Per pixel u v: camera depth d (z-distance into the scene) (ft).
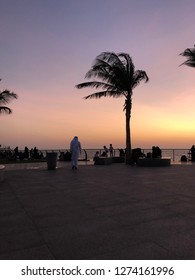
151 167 71.15
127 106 85.61
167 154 102.78
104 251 16.70
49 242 18.33
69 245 17.72
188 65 84.43
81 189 38.22
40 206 28.66
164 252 16.39
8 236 19.66
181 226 21.26
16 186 41.50
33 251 16.90
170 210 26.17
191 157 96.73
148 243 17.80
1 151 135.03
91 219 23.61
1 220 23.79
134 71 85.15
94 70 83.82
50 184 43.04
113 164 84.48
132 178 48.88
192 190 36.35
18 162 99.04
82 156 113.09
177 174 54.44
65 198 32.45
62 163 90.79
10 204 29.71
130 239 18.57
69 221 23.12
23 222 23.11
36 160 106.93
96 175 53.93
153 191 35.88
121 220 23.13
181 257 15.75
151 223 22.13
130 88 84.74
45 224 22.43
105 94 86.53
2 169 46.42
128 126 85.46
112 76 83.61
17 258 16.02
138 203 29.25
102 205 28.66
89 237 19.13
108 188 38.70
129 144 84.94
